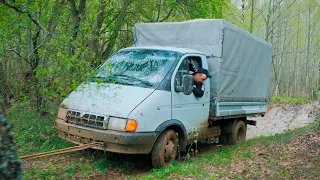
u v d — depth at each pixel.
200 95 7.45
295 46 49.97
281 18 42.69
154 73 6.89
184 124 7.04
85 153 7.33
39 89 7.67
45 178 5.70
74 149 5.70
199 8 14.28
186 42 8.48
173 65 7.06
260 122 18.58
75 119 6.35
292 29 46.91
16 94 8.52
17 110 8.18
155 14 14.73
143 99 6.21
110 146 5.96
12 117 8.06
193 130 7.38
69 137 6.50
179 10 14.25
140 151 6.02
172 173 5.77
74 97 6.76
